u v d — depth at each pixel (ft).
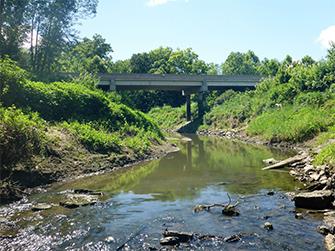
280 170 94.07
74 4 174.19
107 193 72.28
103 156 102.32
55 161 86.33
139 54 408.26
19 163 75.66
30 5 165.07
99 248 45.39
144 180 84.69
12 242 46.52
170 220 55.57
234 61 463.42
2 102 99.30
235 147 152.76
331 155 84.12
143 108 364.99
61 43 177.27
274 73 295.28
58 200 65.67
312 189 71.00
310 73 196.65
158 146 140.26
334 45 199.31
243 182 81.10
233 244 46.57
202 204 63.87
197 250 44.86
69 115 119.85
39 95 113.19
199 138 202.80
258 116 204.03
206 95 302.45
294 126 149.89
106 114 134.31
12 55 155.63
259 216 57.00
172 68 396.16
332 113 149.07
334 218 54.90
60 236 48.91
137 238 48.52
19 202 64.13
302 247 45.37
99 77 226.58
